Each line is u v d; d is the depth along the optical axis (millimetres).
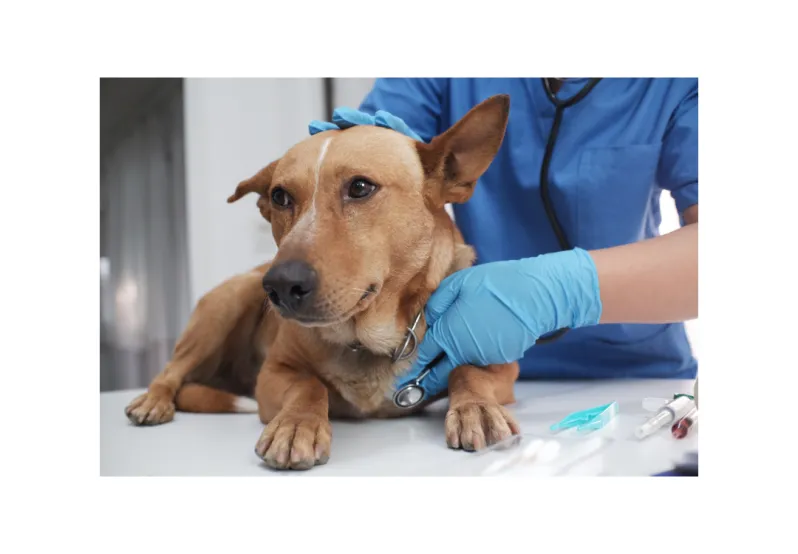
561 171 928
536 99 954
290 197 659
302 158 656
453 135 676
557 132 890
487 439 606
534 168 947
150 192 1754
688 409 612
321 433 589
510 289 702
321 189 636
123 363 1865
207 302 886
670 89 919
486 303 702
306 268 578
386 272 650
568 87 940
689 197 884
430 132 1005
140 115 1771
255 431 708
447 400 800
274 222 700
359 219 635
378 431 675
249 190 760
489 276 708
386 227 647
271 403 702
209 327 872
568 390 861
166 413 765
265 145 1440
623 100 925
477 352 711
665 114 912
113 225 1865
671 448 577
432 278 701
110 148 1851
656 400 701
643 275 706
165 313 1799
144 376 1850
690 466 549
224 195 1446
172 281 1748
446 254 720
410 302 698
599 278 703
